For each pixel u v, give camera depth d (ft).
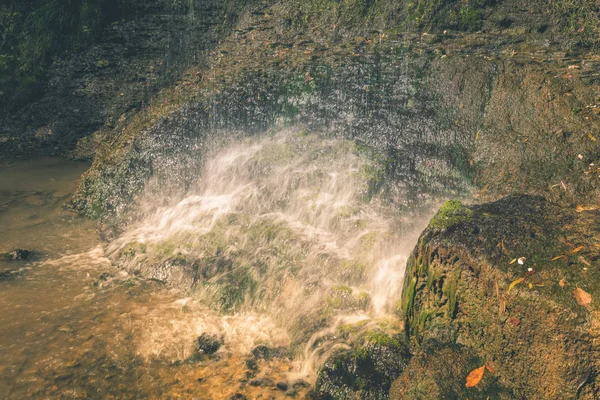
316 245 16.87
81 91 29.86
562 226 11.73
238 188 20.53
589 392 9.49
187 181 21.34
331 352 12.78
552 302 9.81
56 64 31.12
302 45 26.40
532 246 11.07
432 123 19.97
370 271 15.34
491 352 10.86
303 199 18.88
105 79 30.04
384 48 24.06
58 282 16.70
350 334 13.32
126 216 20.77
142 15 31.53
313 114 22.49
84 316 14.98
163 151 22.07
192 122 22.89
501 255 10.98
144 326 14.64
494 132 18.70
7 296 15.80
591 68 19.48
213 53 28.25
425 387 10.59
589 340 9.39
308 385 12.55
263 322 15.03
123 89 29.27
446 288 11.63
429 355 11.23
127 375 12.77
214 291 15.92
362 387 11.75
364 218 17.75
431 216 17.60
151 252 17.98
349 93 22.36
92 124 28.68
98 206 21.33
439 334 11.72
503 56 21.26
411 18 24.67
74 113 29.19
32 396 12.00
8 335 14.02
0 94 29.86
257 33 27.99
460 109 19.89
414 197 18.31
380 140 20.53
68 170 25.94
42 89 30.55
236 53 27.63
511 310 10.37
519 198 13.28
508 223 11.92
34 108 29.81
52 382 12.44
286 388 12.43
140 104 28.40
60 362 13.10
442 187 18.31
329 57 24.58
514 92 19.20
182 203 20.45
